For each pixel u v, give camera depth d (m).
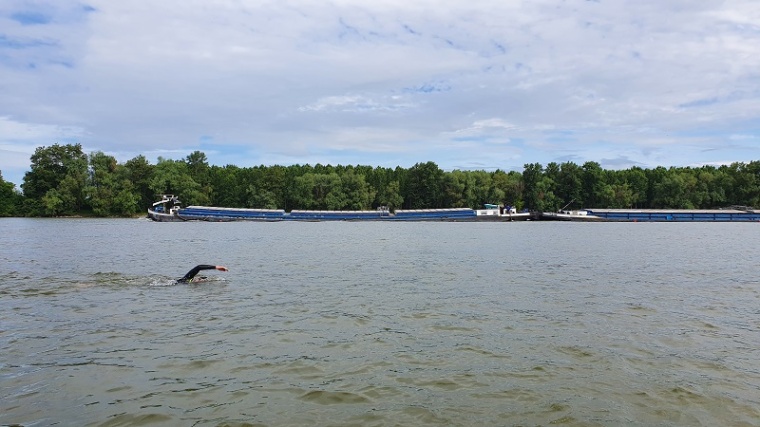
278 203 187.88
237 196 188.00
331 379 15.21
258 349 18.02
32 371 15.73
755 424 12.41
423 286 31.42
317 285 31.72
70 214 169.62
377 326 21.31
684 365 16.50
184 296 27.77
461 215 159.62
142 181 176.25
